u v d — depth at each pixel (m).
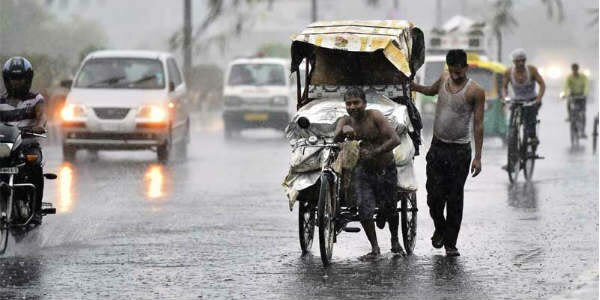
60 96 45.50
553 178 28.19
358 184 14.38
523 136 27.36
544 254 15.15
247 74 49.06
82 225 18.77
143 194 24.33
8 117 16.94
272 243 16.44
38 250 15.65
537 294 11.60
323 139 14.96
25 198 16.67
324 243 13.79
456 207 15.04
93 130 33.75
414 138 16.33
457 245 16.22
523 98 27.56
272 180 27.88
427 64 45.47
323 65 16.67
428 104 47.12
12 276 13.12
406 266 14.02
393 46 15.78
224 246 16.08
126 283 12.55
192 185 26.47
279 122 47.88
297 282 12.59
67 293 11.81
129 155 37.19
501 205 21.97
